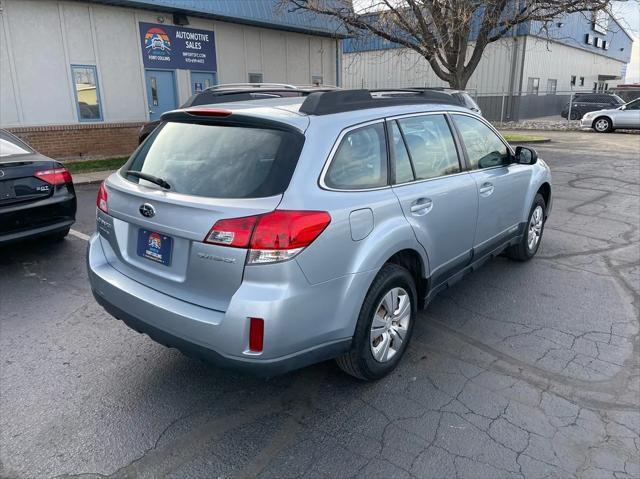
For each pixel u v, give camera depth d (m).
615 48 42.75
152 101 14.52
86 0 12.49
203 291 2.61
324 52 19.53
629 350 3.62
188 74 15.20
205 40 15.41
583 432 2.77
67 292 4.67
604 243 6.14
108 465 2.54
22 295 4.60
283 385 3.22
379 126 3.14
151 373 3.35
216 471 2.50
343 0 14.84
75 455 2.60
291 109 2.93
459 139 3.91
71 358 3.52
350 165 2.87
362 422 2.86
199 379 3.28
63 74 12.64
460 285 4.81
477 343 3.73
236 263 2.45
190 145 2.94
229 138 2.83
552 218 7.39
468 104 4.72
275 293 2.44
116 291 2.96
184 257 2.66
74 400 3.05
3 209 5.10
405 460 2.57
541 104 31.09
